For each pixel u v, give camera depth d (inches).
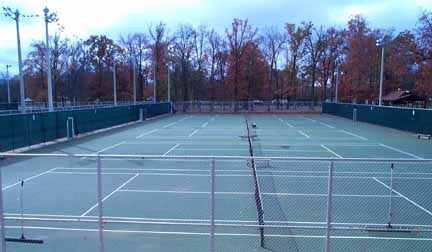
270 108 3056.1
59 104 2795.3
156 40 3324.3
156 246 356.5
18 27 1289.4
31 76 3336.6
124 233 391.2
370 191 556.4
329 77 3289.9
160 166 746.8
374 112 1781.5
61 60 3356.3
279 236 380.8
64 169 717.3
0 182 315.9
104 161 797.9
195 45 3346.5
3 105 1955.0
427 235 388.2
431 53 2127.2
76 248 353.1
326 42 3235.7
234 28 3176.7
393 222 425.7
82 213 456.8
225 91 3312.0
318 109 2977.4
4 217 331.6
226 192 553.3
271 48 3326.8
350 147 1043.3
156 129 1576.0
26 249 350.9
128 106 1899.6
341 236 384.5
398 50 2682.1
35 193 549.3
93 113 1440.7
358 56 2888.8
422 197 529.3
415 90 2507.4
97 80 3531.0
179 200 513.7
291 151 968.3
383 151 971.9
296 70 3341.5
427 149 1006.4
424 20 2148.1
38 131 1058.1
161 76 3358.8
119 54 3496.6
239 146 1062.4
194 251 343.6
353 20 2938.0
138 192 556.1
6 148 909.2
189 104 2955.2
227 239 373.4
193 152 954.7
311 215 446.3
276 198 520.1
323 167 726.5
